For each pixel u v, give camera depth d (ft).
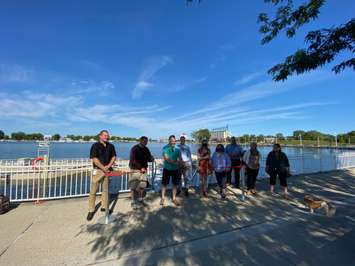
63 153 136.87
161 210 20.68
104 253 13.01
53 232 15.66
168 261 12.28
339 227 17.30
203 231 16.24
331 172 46.80
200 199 24.66
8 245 13.74
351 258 12.67
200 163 26.40
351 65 19.19
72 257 12.53
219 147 25.89
